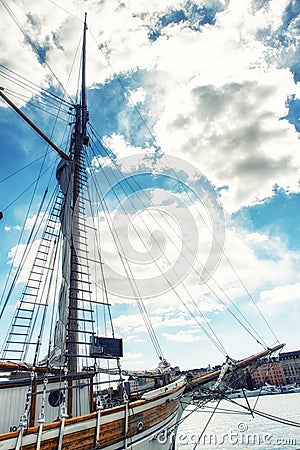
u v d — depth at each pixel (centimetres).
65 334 1203
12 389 895
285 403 6303
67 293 1317
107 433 887
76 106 2162
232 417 4806
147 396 1146
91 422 848
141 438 1034
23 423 705
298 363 13162
